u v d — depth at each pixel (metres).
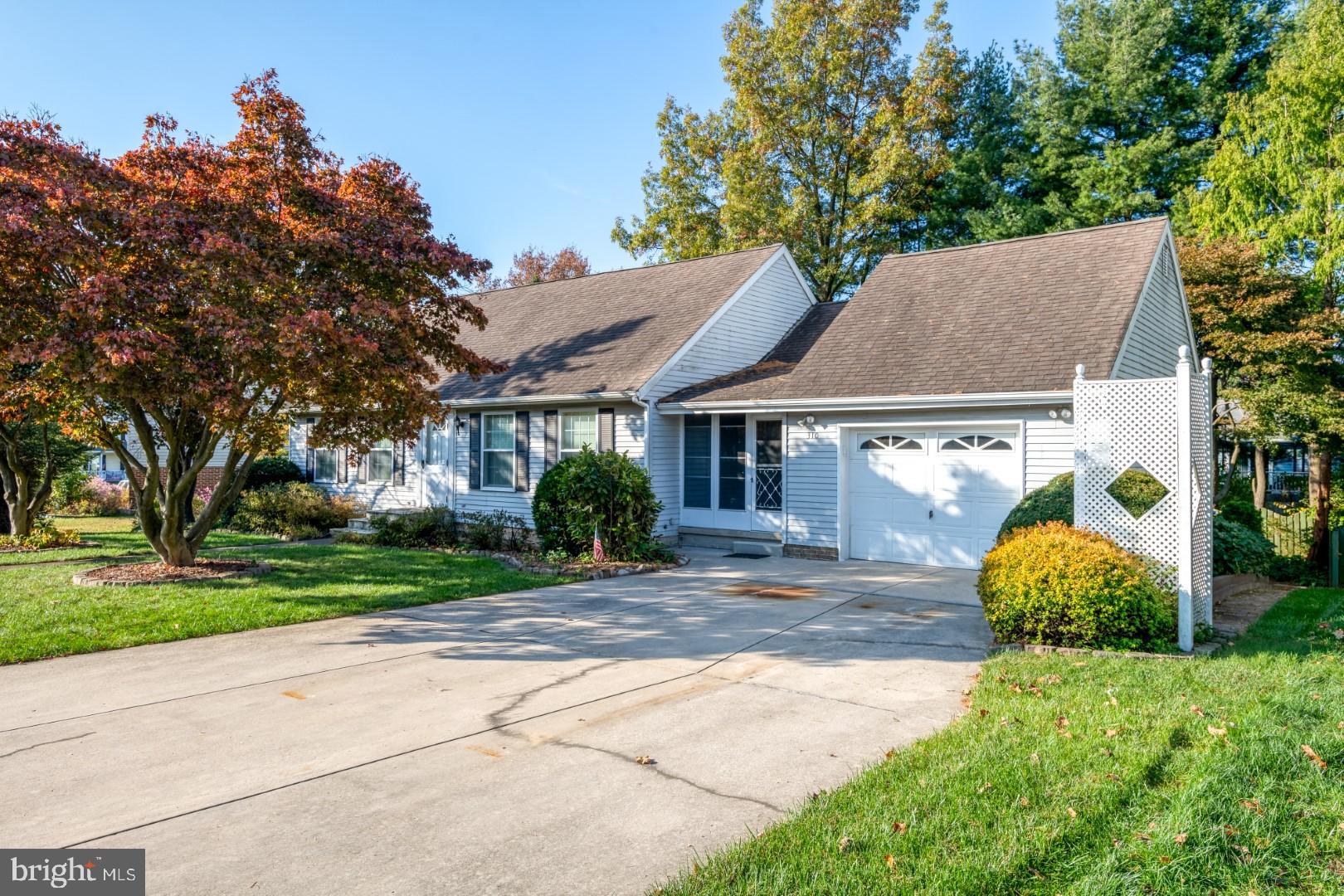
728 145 29.16
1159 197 24.59
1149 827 3.65
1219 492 18.19
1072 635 7.21
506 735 5.14
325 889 3.30
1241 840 3.52
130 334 7.83
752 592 10.51
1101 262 13.28
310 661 6.98
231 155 9.88
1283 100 18.22
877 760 4.68
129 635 7.63
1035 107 26.33
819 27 26.62
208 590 9.84
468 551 13.90
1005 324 12.71
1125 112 24.84
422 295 10.71
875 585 10.98
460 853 3.61
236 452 11.27
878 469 13.29
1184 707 5.32
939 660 7.04
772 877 3.26
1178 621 7.22
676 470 15.53
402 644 7.62
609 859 3.54
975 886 3.14
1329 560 16.86
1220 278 16.97
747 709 5.67
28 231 7.65
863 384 12.61
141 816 3.98
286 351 8.33
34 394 10.55
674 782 4.39
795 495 13.98
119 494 22.50
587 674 6.60
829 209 28.27
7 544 14.42
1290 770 4.21
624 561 12.56
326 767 4.62
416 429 11.38
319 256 9.42
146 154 9.36
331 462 21.02
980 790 4.03
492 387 16.61
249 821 3.92
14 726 5.27
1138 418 7.68
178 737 5.10
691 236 29.59
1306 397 15.87
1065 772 4.26
